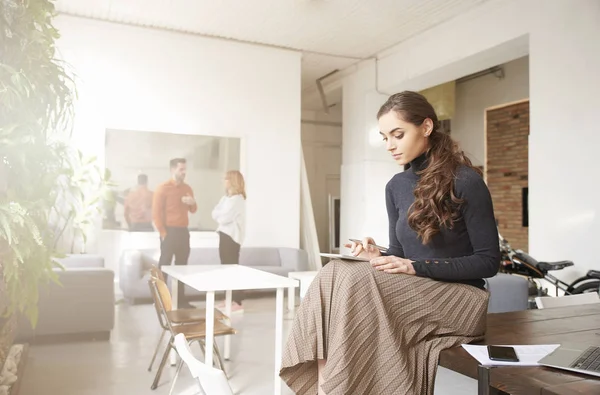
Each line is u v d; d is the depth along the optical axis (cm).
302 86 1112
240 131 812
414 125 164
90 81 720
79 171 682
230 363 405
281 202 836
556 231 590
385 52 880
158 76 761
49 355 419
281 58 850
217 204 779
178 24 755
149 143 746
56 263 283
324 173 1272
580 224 563
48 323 451
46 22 253
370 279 143
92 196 698
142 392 333
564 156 582
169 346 339
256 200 819
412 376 141
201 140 782
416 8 706
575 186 570
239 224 764
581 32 566
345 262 149
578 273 564
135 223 727
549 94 601
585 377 118
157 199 732
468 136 1097
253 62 828
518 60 982
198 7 700
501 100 1021
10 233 208
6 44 227
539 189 612
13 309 258
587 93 558
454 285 155
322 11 716
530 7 626
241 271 394
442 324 152
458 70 786
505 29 661
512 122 992
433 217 159
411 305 147
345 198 999
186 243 737
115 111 733
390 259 149
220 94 802
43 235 266
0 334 299
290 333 145
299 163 854
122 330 515
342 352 135
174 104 770
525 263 571
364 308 140
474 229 155
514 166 986
